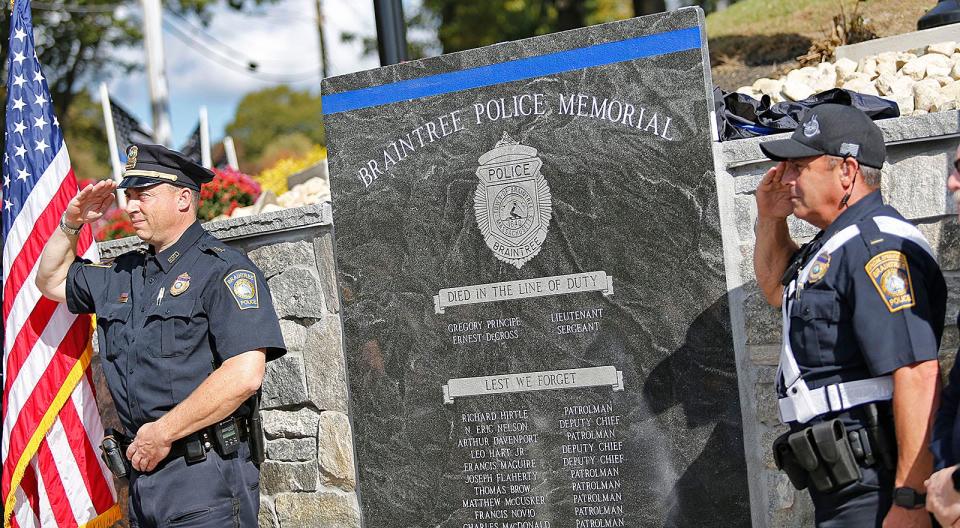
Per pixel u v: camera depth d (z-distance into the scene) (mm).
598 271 3547
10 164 4324
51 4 20781
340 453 4098
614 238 3521
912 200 3211
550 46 3600
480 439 3727
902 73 4613
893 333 2578
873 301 2615
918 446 2533
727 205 3439
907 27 6598
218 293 3580
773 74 6949
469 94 3723
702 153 3398
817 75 5016
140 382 3611
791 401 2822
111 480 4336
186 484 3525
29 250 4238
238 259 3670
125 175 3674
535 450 3646
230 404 3480
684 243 3432
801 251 2928
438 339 3787
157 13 14414
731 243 3443
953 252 3154
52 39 21516
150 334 3615
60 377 4230
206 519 3520
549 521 3629
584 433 3574
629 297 3508
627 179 3500
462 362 3748
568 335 3592
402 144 3836
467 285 3736
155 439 3496
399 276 3850
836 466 2648
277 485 4293
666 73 3439
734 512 3387
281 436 4273
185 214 3758
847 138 2771
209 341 3617
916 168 3203
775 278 3145
